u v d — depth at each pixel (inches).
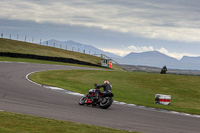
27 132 355.9
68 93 1007.6
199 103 1165.1
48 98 809.5
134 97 1155.3
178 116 730.8
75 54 4527.6
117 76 1980.8
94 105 759.7
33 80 1286.9
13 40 3705.7
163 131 494.3
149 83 1701.5
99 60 4793.3
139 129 490.6
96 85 745.6
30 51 3368.6
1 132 337.1
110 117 594.6
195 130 541.3
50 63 2706.7
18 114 484.7
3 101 650.8
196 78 2031.3
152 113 738.2
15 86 1009.5
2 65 1824.6
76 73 1975.9
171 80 1877.5
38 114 530.3
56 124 433.7
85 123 493.7
